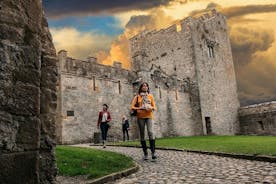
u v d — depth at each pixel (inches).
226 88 1779.0
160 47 1774.1
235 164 347.6
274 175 267.7
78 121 1020.5
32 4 194.2
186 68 1610.5
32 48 188.7
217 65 1747.0
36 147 179.3
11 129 168.6
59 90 999.6
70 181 270.7
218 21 1875.0
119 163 364.5
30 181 172.7
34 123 181.0
